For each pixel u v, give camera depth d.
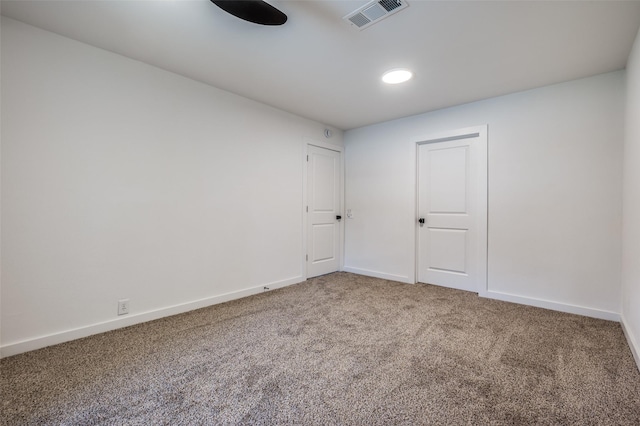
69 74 2.09
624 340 2.11
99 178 2.22
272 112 3.48
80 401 1.43
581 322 2.45
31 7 1.76
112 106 2.29
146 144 2.47
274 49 2.23
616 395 1.48
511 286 3.02
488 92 2.99
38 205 1.98
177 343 2.06
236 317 2.57
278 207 3.56
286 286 3.62
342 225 4.51
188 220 2.74
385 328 2.33
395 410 1.38
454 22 1.88
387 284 3.73
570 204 2.70
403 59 2.36
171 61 2.42
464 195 3.47
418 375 1.67
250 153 3.25
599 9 1.72
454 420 1.31
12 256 1.89
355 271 4.40
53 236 2.03
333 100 3.26
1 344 1.85
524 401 1.44
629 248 2.14
